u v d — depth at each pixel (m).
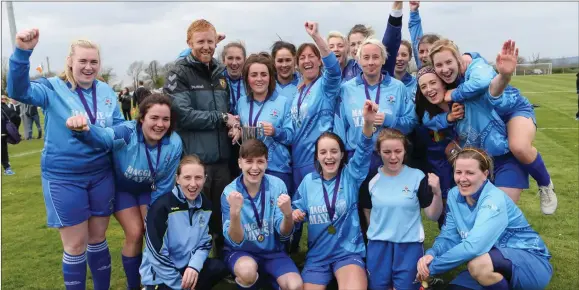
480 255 3.40
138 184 4.04
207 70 4.54
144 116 3.90
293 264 4.03
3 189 9.30
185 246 3.84
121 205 4.08
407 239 3.86
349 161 4.19
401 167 4.04
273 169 4.65
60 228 3.75
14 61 3.36
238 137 4.50
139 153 3.95
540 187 4.20
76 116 3.41
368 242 4.03
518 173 4.02
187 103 4.42
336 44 5.25
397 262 3.88
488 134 3.93
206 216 3.99
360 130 4.35
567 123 15.56
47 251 5.61
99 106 3.87
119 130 3.82
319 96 4.57
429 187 3.90
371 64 4.30
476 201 3.62
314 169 4.46
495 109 3.93
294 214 3.98
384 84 4.43
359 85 4.48
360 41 5.70
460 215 3.72
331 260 4.04
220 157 4.55
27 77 3.44
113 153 3.90
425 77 4.07
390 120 4.35
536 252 3.58
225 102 4.65
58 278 4.76
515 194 4.01
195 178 3.82
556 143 11.91
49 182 3.68
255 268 3.86
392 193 3.92
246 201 4.02
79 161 3.67
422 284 3.74
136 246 4.10
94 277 4.09
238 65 5.17
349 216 4.05
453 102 3.99
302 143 4.62
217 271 3.95
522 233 3.61
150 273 3.83
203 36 4.41
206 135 4.50
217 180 4.61
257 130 4.47
